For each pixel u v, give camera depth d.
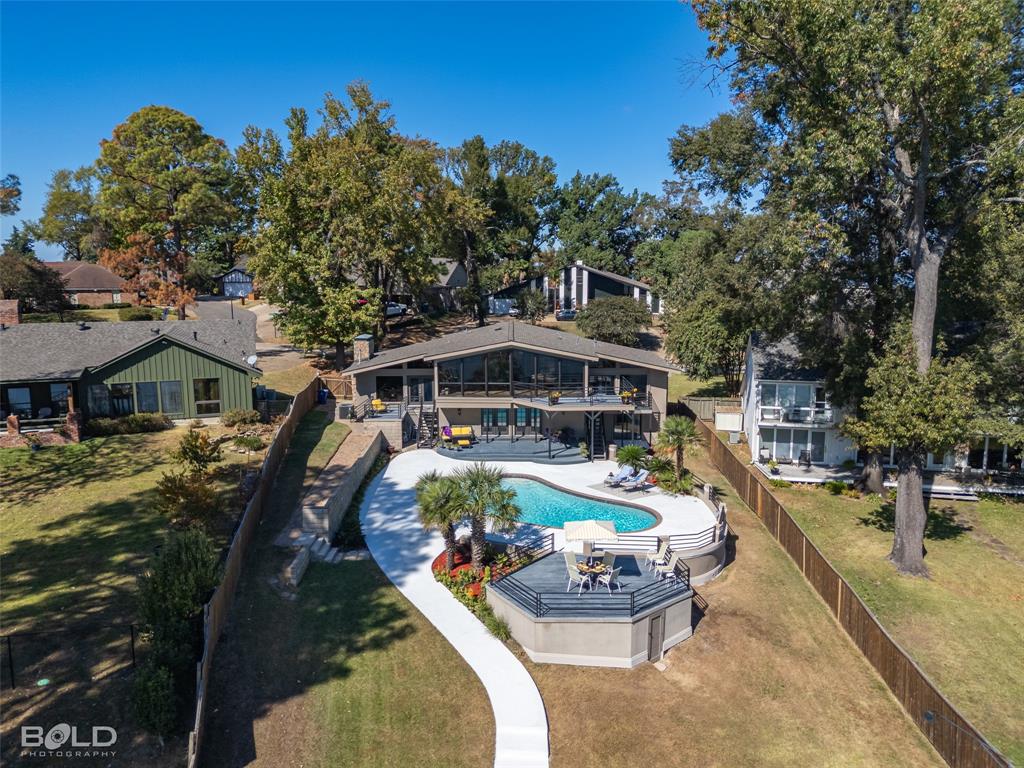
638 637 19.86
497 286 84.50
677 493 32.28
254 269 50.34
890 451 39.34
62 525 23.48
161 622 15.75
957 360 26.50
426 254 58.53
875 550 28.70
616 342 66.38
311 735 15.73
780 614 22.95
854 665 20.30
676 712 17.95
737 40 25.97
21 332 36.88
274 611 20.00
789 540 27.27
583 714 17.69
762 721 17.75
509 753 15.95
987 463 38.34
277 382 48.31
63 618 17.72
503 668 19.05
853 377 33.06
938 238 26.44
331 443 35.50
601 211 97.19
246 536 22.39
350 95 55.38
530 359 39.03
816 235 27.08
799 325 34.97
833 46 23.92
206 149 71.31
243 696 16.41
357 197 49.72
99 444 32.31
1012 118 23.14
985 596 24.84
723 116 37.75
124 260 66.56
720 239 45.75
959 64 21.64
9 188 40.00
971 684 19.62
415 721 16.75
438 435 40.94
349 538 25.97
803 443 41.00
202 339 41.38
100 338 38.19
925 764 16.39
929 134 24.97
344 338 49.38
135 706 13.95
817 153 26.20
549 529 27.59
